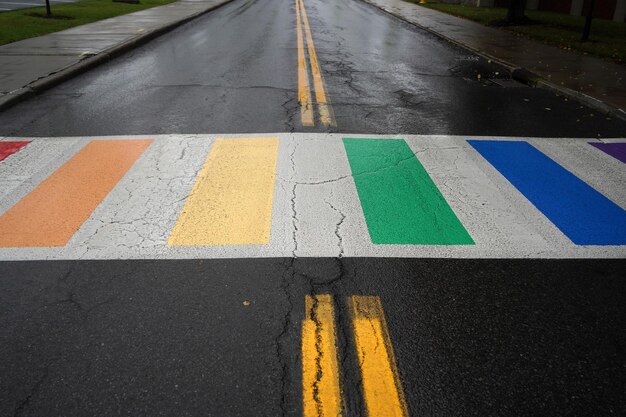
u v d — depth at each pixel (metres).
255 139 6.40
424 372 2.81
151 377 2.74
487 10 25.69
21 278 3.59
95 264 3.76
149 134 6.54
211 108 7.70
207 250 3.95
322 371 2.79
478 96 8.90
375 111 7.77
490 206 4.82
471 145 6.44
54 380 2.71
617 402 2.65
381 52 13.27
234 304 3.33
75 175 5.32
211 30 16.86
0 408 2.54
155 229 4.26
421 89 9.30
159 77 9.80
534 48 13.69
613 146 6.57
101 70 10.36
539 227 4.46
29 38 13.04
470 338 3.08
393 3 29.41
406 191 5.08
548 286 3.61
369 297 3.43
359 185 5.18
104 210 4.58
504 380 2.77
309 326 3.14
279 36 15.72
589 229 4.45
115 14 18.91
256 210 4.60
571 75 10.17
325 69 10.81
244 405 2.57
